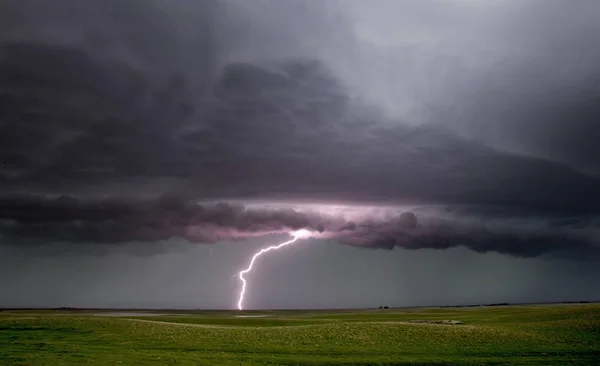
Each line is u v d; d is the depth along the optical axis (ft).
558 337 179.11
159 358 137.39
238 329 196.85
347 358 145.28
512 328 200.34
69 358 132.67
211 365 129.49
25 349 149.28
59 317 228.22
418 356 149.28
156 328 195.52
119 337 177.99
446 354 152.76
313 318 343.87
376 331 190.39
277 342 171.42
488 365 135.74
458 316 334.85
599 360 141.79
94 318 219.00
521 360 142.61
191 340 173.37
